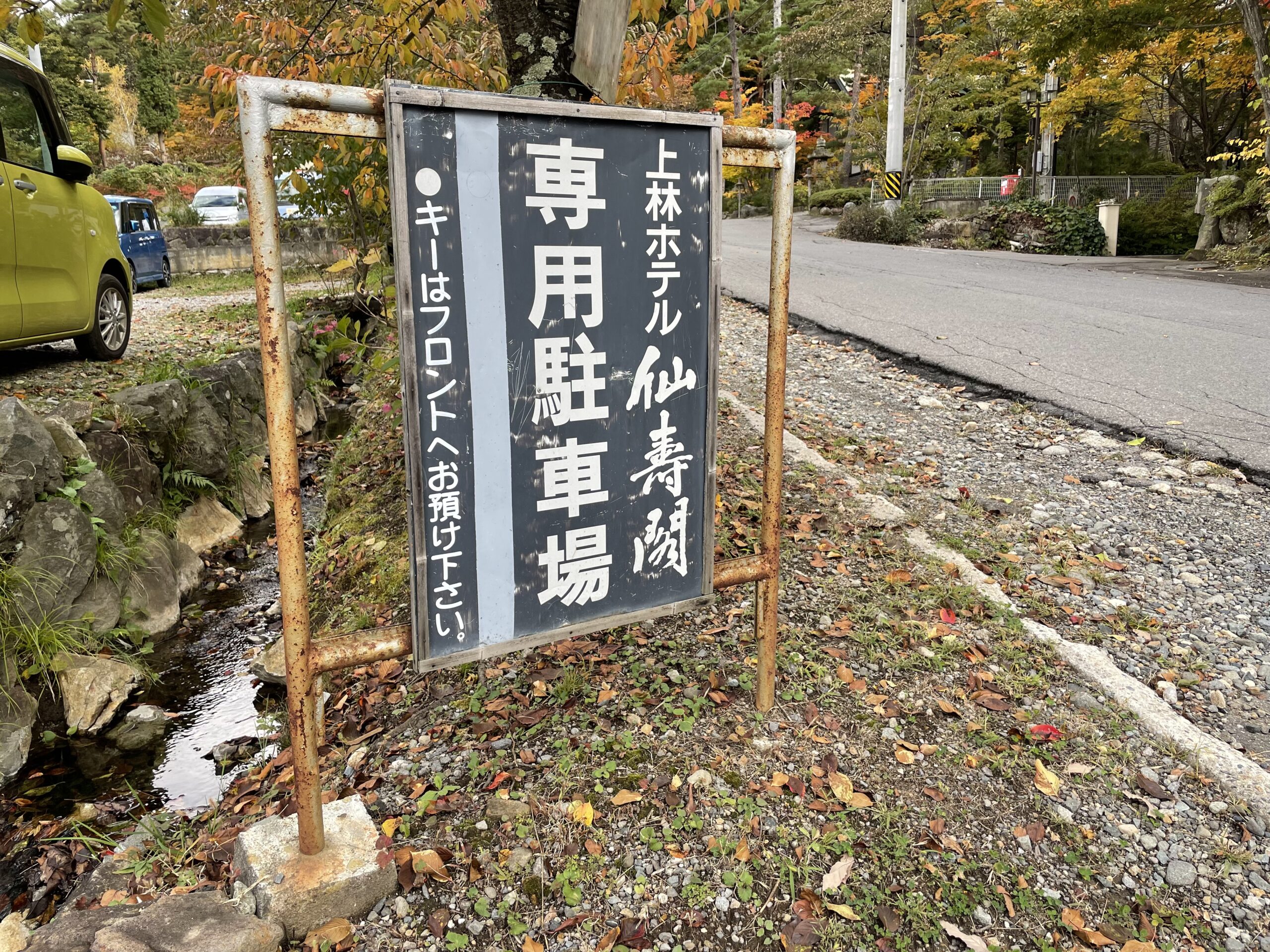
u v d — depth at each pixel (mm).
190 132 30531
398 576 4449
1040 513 4633
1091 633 3486
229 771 3715
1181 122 30766
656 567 2520
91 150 29781
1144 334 8312
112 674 4320
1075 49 18188
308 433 8602
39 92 5992
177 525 5770
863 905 2211
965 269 14094
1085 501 4785
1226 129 25031
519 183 2104
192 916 2092
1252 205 16016
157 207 24156
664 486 2486
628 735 2799
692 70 30641
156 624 4891
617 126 2211
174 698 4340
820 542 4172
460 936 2113
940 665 3197
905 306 10109
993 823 2494
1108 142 29500
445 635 2219
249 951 2010
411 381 2027
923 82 27078
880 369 7555
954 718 2928
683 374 2453
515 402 2201
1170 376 6824
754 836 2410
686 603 2592
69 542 4480
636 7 3439
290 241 15844
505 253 2115
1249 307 9852
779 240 2545
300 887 2131
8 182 5434
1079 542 4297
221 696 4352
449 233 2027
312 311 10414
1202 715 3023
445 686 3430
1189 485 4941
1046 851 2412
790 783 2582
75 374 6387
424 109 1945
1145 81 22500
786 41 27781
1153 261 16094
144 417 5641
